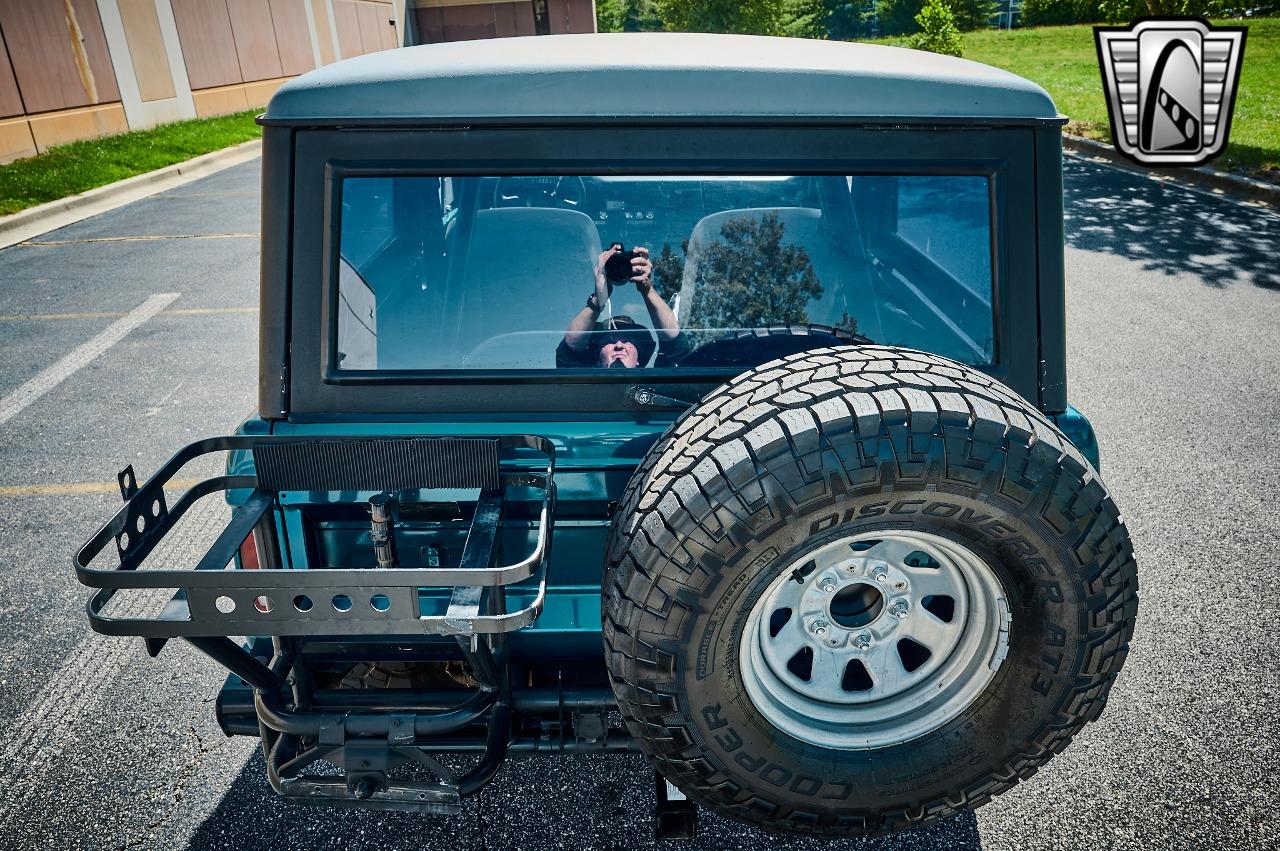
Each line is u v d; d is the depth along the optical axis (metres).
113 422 6.17
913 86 2.20
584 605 2.49
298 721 2.24
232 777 3.13
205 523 4.78
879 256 2.34
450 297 2.33
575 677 2.55
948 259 2.32
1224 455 5.20
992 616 2.17
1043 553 2.01
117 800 3.04
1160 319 7.57
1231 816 2.85
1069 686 2.18
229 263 10.31
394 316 2.33
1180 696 3.36
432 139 2.18
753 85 2.17
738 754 2.13
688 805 2.63
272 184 2.21
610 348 2.38
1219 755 3.08
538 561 1.85
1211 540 4.35
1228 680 3.43
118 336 7.90
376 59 2.41
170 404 6.45
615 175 2.21
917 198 2.28
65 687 3.61
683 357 2.39
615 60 2.23
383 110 2.17
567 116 2.17
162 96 20.66
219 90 22.98
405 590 1.84
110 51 18.81
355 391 2.32
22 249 11.23
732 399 2.01
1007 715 2.24
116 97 19.06
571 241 2.31
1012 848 2.76
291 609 1.86
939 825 2.84
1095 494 2.01
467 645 2.03
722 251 2.32
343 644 2.46
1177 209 11.31
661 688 2.00
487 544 2.03
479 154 2.19
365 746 2.23
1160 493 4.79
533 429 2.32
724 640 1.99
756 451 1.87
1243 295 8.15
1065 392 2.36
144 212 13.36
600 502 2.37
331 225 2.22
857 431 1.87
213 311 8.55
